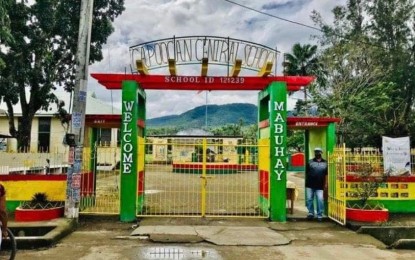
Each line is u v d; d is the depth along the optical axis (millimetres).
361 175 11438
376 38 37688
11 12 21047
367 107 29938
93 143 13227
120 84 11234
